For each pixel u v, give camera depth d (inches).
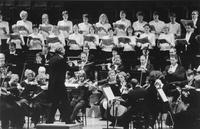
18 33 960.3
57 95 670.5
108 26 978.7
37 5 1083.9
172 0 1064.8
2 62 847.1
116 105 708.7
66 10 1088.2
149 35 937.5
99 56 937.5
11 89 719.1
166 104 684.7
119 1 1075.9
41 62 908.0
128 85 767.1
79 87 743.7
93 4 1088.2
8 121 702.5
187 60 928.9
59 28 961.5
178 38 965.2
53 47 915.4
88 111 872.3
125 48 932.0
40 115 751.1
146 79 835.4
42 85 773.3
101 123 782.5
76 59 930.7
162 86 694.5
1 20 992.9
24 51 943.0
